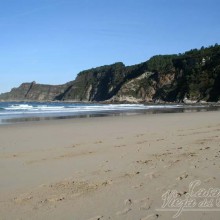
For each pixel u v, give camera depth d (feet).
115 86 560.61
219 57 419.74
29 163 24.17
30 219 13.51
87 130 48.01
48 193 16.85
